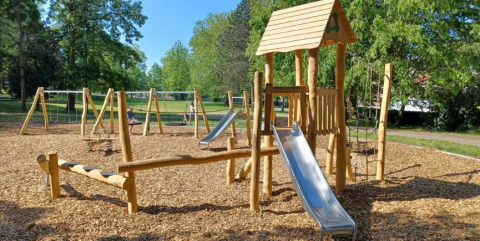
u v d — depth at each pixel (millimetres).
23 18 26922
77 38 26453
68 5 27219
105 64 29562
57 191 5148
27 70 28812
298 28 5082
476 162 8086
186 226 4184
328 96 5418
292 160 4492
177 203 5031
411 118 21625
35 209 4641
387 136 13414
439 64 16750
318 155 8883
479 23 17188
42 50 28969
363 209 4754
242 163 7879
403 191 5598
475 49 16438
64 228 4043
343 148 5578
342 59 5574
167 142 10867
